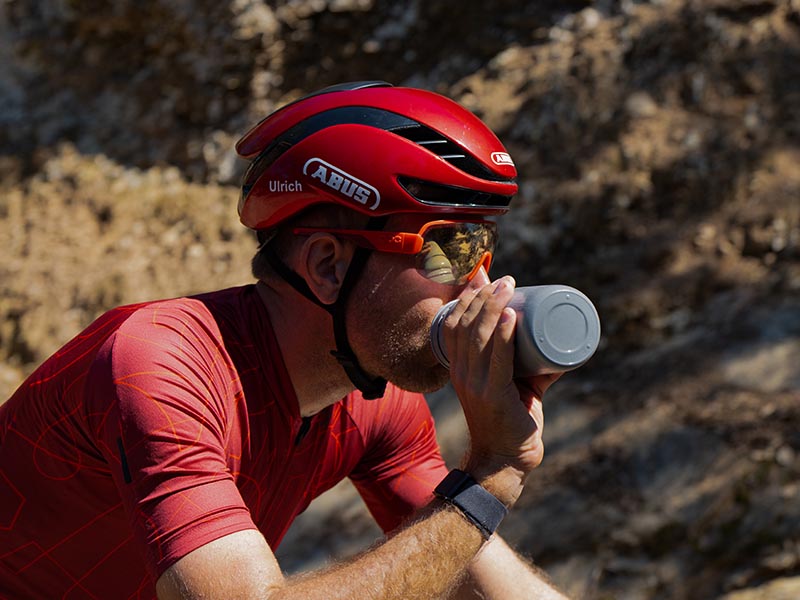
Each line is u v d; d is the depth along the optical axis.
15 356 5.61
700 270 4.57
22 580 1.77
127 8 6.36
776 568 3.48
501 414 1.57
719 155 4.85
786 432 3.79
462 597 1.93
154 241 5.84
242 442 1.67
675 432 3.96
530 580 1.95
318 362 1.75
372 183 1.65
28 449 1.69
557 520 3.87
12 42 6.65
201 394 1.55
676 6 5.42
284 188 1.71
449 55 5.97
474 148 1.68
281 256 1.75
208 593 1.41
